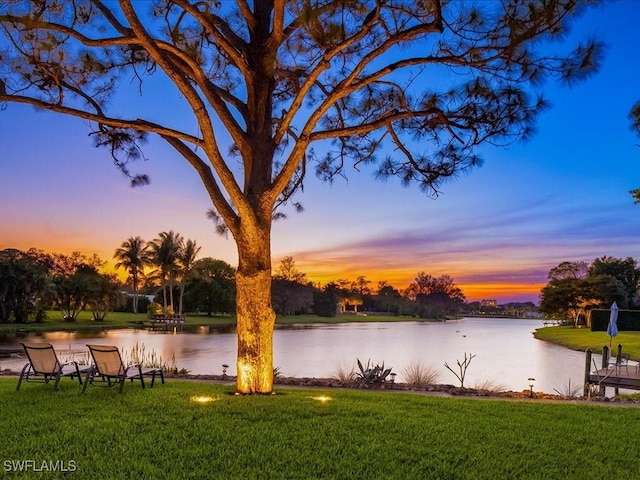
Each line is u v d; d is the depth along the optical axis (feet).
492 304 538.47
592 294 183.01
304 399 23.82
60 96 26.04
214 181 25.81
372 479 13.78
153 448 15.72
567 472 14.87
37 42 24.88
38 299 139.74
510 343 113.19
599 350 91.25
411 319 346.95
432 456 15.84
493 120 25.27
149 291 263.49
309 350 85.15
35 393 24.95
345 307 379.55
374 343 104.06
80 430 17.51
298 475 13.88
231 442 16.58
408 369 55.21
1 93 23.49
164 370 40.57
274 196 25.35
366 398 25.62
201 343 94.17
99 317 168.25
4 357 62.75
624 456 16.61
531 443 17.56
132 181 30.86
